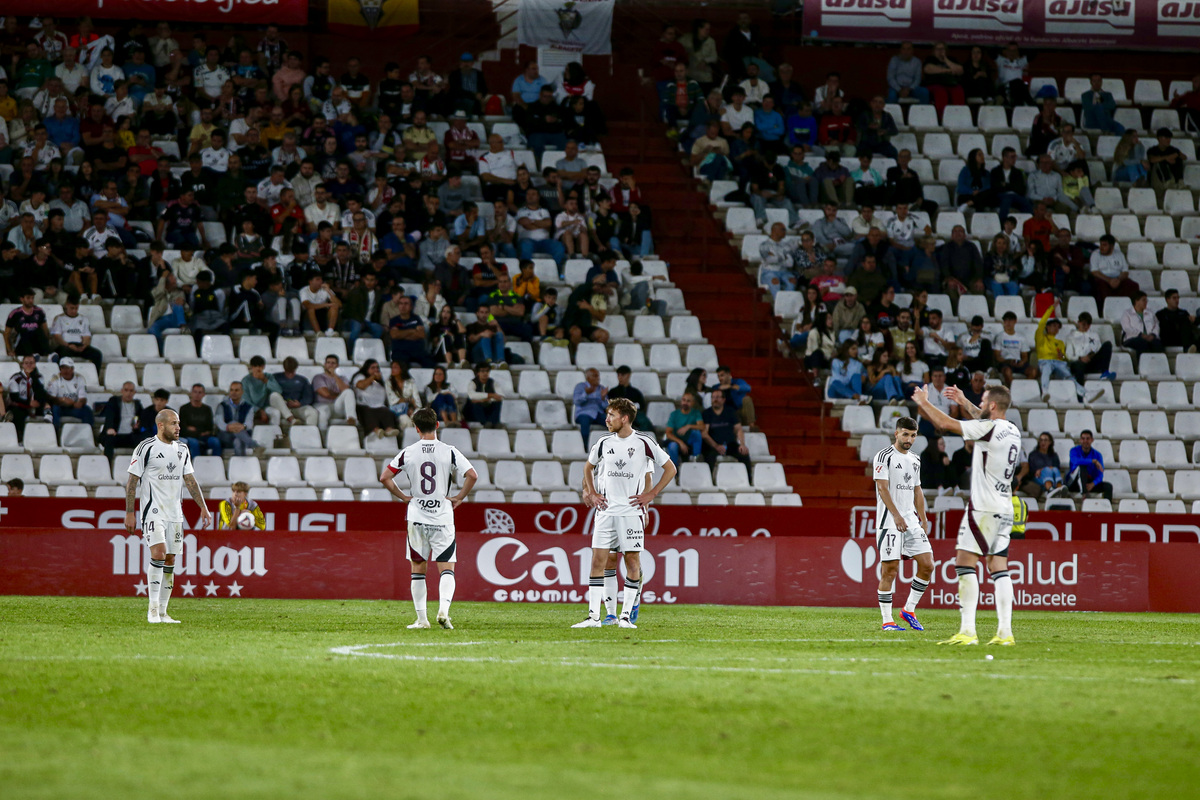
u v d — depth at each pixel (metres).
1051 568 60.06
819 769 18.34
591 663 30.70
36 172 81.38
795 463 75.69
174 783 16.45
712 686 26.50
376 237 81.50
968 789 17.17
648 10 99.94
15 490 62.94
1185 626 49.62
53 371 72.12
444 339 75.94
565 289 83.25
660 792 16.50
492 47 98.62
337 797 15.82
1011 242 87.94
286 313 76.81
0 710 22.55
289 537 58.34
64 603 52.31
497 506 63.66
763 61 97.31
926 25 95.06
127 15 89.25
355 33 94.25
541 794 16.22
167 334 75.69
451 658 31.55
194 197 81.12
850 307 80.50
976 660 32.69
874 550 60.09
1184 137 98.88
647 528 64.44
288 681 26.67
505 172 87.88
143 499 43.19
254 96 88.94
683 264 87.75
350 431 71.31
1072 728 21.91
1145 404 80.75
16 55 90.62
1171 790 17.28
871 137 94.25
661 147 95.38
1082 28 95.69
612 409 43.31
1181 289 89.38
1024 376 81.88
